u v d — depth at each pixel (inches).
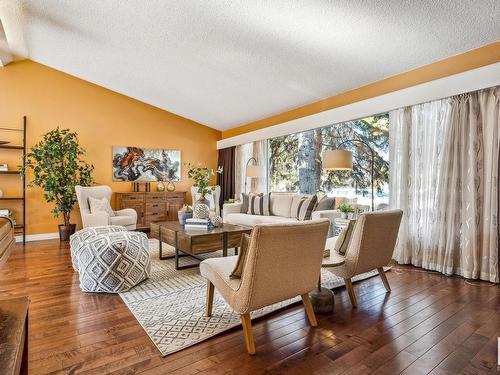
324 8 109.4
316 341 73.1
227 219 223.3
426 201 137.4
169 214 249.4
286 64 155.9
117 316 86.1
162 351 68.1
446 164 129.7
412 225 143.2
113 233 117.8
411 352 68.4
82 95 226.7
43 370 61.0
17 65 202.8
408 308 92.7
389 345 71.4
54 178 189.3
